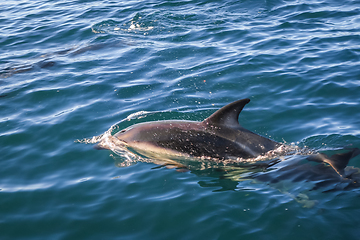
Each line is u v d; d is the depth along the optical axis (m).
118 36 16.89
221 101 10.78
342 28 15.60
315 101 10.36
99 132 9.41
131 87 11.88
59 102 11.10
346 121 9.26
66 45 16.22
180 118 9.90
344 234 5.79
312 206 6.41
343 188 6.75
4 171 8.04
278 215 6.32
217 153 7.86
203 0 20.95
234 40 15.42
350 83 11.10
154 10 19.83
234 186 7.24
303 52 13.62
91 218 6.60
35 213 6.77
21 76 13.12
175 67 13.24
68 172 7.97
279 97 10.75
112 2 22.00
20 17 20.12
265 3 19.61
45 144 9.00
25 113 10.50
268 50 14.06
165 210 6.69
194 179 7.56
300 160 7.66
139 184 7.47
